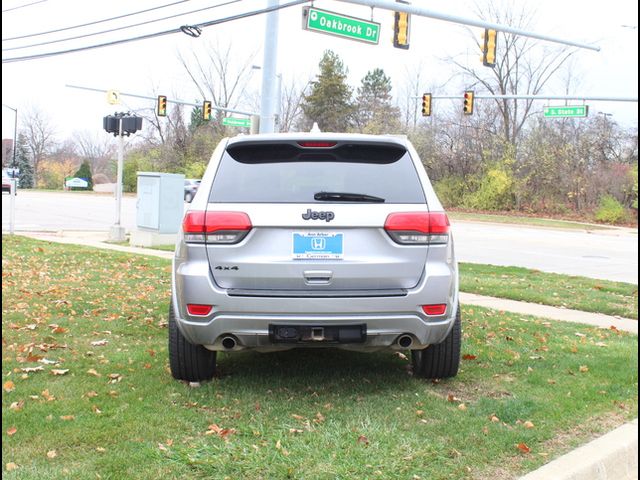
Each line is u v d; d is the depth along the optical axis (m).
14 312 7.42
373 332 4.46
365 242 4.43
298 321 4.38
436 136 47.59
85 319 7.25
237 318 4.39
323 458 3.71
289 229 4.40
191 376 5.02
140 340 6.41
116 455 3.66
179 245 4.67
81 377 5.09
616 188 36.84
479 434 4.13
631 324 8.05
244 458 3.67
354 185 4.54
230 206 4.44
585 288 10.83
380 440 3.97
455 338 5.04
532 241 22.41
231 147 4.71
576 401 4.83
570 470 3.66
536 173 40.16
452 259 4.67
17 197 44.84
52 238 17.73
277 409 4.48
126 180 62.34
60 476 3.39
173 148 63.97
